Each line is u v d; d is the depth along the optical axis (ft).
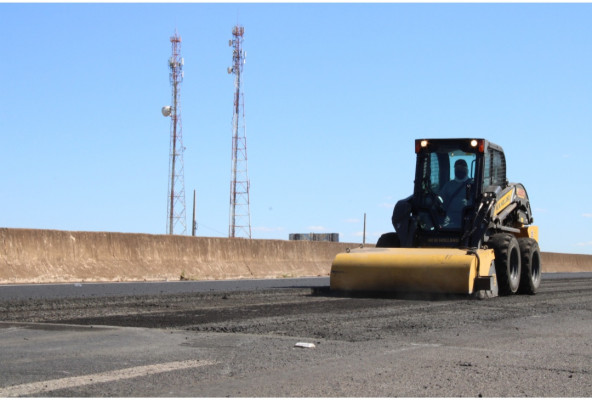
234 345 23.94
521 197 56.49
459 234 50.01
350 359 21.76
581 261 168.35
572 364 21.85
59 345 23.63
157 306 37.83
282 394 17.31
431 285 45.42
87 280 64.28
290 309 36.78
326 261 101.24
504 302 43.37
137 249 71.56
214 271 79.71
